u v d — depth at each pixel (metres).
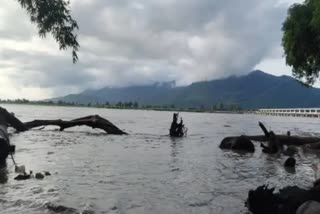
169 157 20.72
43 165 16.84
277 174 16.03
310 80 40.34
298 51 38.19
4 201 10.66
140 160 19.20
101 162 18.14
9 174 14.60
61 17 10.19
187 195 11.98
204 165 18.14
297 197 9.50
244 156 22.03
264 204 9.82
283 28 39.62
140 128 48.12
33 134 33.41
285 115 121.44
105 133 37.16
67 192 11.88
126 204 10.77
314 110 97.31
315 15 31.59
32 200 10.80
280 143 24.83
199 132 43.62
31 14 10.12
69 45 10.37
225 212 10.27
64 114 89.12
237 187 13.23
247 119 95.69
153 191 12.39
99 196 11.52
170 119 84.38
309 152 24.34
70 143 26.84
